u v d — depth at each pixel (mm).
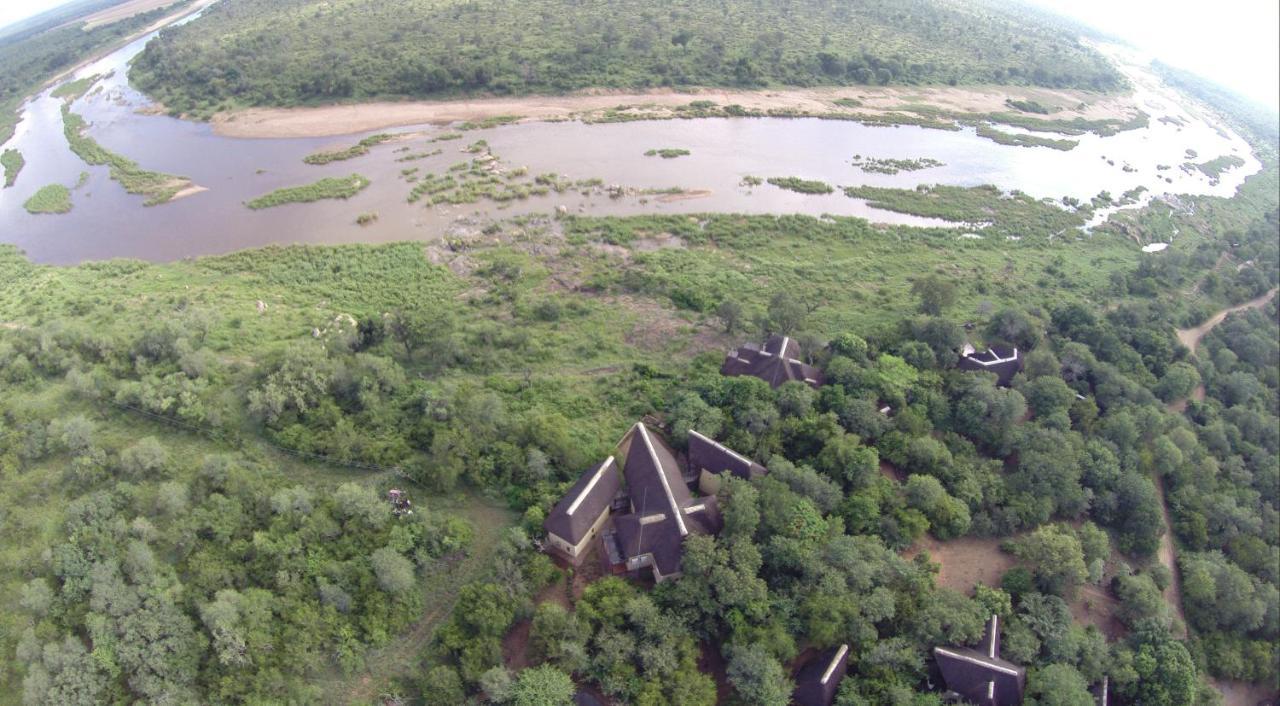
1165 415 97188
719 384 92625
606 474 76500
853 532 76500
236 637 60938
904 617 67625
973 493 81750
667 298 122688
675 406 90250
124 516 70625
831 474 81625
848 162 189000
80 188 162625
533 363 103688
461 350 101875
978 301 129000
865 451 82125
